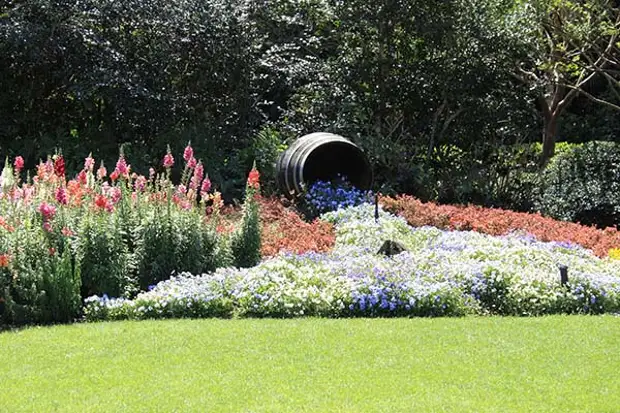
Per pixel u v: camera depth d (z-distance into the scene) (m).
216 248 9.29
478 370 5.98
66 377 5.84
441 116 18.02
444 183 16.62
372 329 7.19
